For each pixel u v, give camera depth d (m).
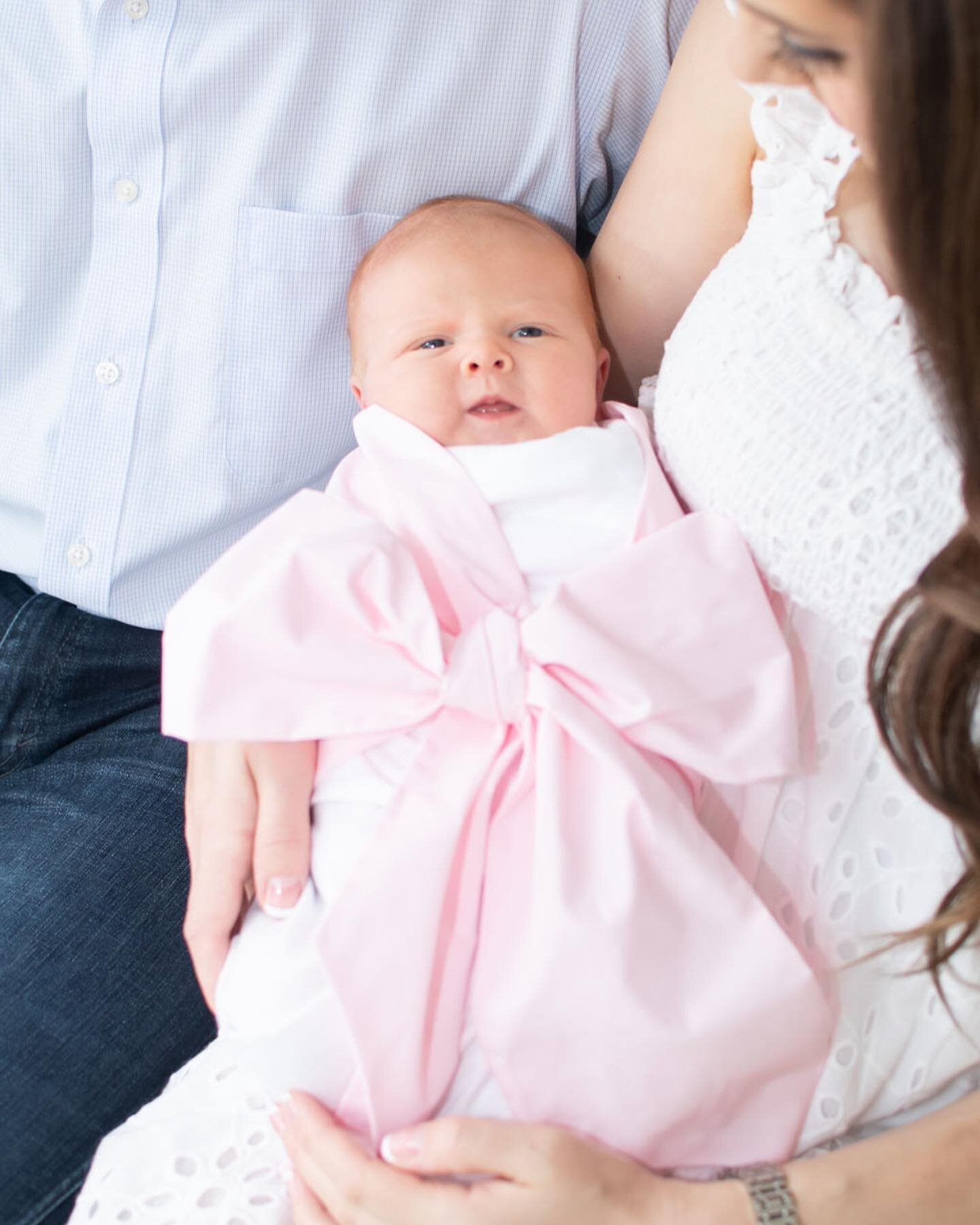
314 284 1.21
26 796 1.23
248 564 0.97
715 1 1.14
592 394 1.14
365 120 1.18
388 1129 0.88
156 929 1.14
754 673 0.96
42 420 1.27
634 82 1.27
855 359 0.95
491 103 1.21
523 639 0.94
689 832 0.90
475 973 0.91
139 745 1.29
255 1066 0.90
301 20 1.13
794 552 0.96
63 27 1.15
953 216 0.68
